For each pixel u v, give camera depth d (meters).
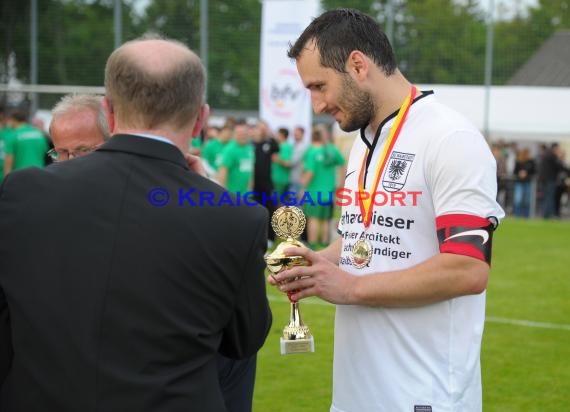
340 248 2.31
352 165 2.20
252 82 15.75
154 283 1.53
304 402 4.16
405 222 1.96
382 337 2.00
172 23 16.23
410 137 1.96
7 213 1.59
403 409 1.97
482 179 1.84
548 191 15.85
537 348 5.30
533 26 14.66
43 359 1.53
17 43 16.89
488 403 4.16
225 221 1.59
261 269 1.66
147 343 1.52
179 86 1.61
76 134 2.46
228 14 15.66
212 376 1.61
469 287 1.82
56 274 1.54
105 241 1.54
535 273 8.68
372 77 1.98
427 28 14.83
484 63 14.73
